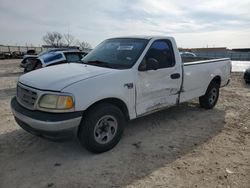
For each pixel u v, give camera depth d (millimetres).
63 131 3324
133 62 4168
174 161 3650
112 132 3926
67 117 3295
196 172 3363
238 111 6426
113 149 3988
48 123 3238
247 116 5980
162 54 4676
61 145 4109
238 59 54062
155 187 3014
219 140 4469
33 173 3273
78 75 3668
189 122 5414
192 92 5562
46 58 10641
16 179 3133
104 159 3664
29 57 14828
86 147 3688
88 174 3266
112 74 3797
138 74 4145
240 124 5375
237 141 4445
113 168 3420
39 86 3461
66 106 3303
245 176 3295
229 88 10328
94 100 3518
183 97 5281
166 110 6305
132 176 3236
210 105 6445
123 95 3908
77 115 3361
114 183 3082
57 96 3303
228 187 3045
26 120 3434
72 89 3357
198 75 5602
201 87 5852
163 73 4594
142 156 3783
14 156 3729
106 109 3715
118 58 4391
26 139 4340
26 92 3607
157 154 3861
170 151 3977
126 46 4598
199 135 4688
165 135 4641
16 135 4512
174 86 4918
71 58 10992
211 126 5199
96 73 3748
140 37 4727
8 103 6977
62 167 3430
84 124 3564
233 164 3605
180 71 5000
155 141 4352
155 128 4992
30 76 3916
